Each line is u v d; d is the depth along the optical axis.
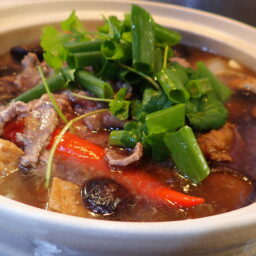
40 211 0.23
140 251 0.23
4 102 0.33
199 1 0.48
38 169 0.29
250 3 0.48
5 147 0.28
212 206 0.28
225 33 0.42
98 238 0.22
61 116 0.31
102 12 0.43
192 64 0.41
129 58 0.32
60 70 0.33
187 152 0.28
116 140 0.30
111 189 0.27
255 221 0.23
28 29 0.40
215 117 0.32
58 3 0.42
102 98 0.31
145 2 0.44
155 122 0.29
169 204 0.28
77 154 0.30
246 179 0.29
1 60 0.39
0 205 0.23
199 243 0.23
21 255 0.25
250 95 0.37
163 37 0.33
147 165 0.29
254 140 0.33
